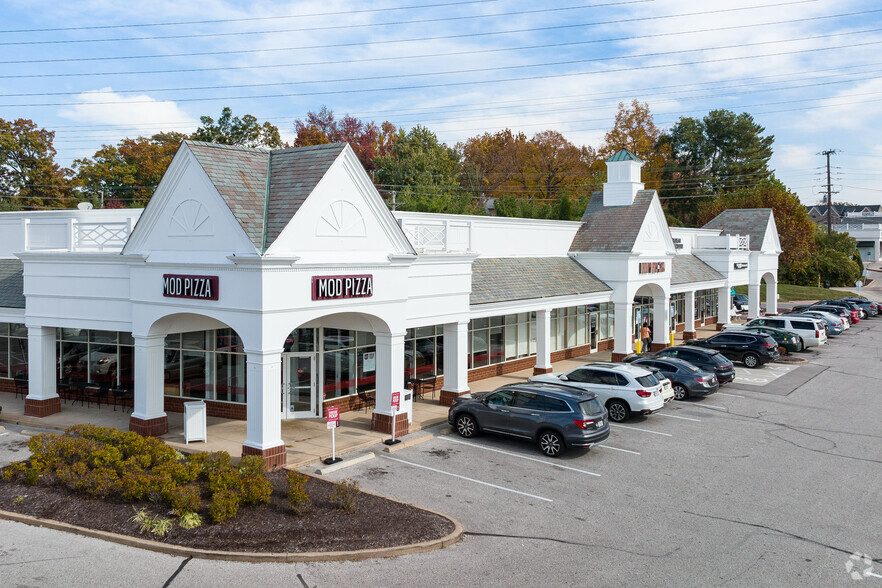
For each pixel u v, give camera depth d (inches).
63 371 936.9
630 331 1234.0
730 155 3543.3
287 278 635.5
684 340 1542.8
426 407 893.2
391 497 566.6
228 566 438.3
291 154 716.7
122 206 2377.0
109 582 414.9
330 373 850.8
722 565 453.4
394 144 2684.5
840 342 1588.3
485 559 457.4
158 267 706.2
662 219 1330.0
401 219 858.1
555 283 1143.0
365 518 504.7
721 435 780.6
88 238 793.6
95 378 916.6
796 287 2992.1
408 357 952.3
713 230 1854.1
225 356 839.7
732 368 1057.5
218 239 650.8
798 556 468.4
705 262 1711.4
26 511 514.9
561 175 3075.8
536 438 702.5
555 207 2199.8
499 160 3154.5
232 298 641.6
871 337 1673.2
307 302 653.9
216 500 485.4
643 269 1262.3
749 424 831.7
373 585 417.4
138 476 524.1
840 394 1010.7
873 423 838.5
